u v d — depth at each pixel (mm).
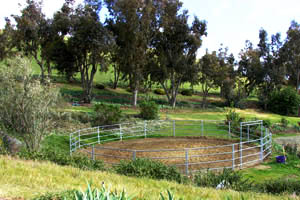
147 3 40250
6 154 11477
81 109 32750
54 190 6262
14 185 6562
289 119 42375
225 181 9703
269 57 57062
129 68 41094
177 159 15812
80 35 38062
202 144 20188
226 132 25250
